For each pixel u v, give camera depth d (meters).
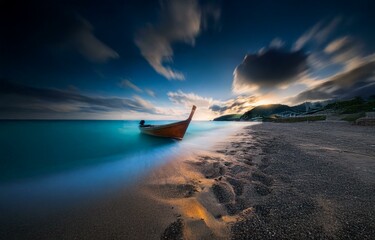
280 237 2.17
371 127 18.22
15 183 5.02
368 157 5.78
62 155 9.12
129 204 3.41
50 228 2.77
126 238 2.41
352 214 2.53
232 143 11.20
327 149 7.32
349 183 3.66
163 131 14.33
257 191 3.54
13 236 2.60
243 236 2.23
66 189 4.48
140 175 5.30
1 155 9.09
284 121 45.22
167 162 6.80
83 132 18.53
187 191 3.84
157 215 2.92
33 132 17.98
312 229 2.27
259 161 5.89
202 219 2.67
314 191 3.36
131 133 18.09
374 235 2.09
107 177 5.34
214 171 5.18
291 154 6.71
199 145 11.09
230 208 2.96
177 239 2.27
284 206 2.87
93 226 2.75
